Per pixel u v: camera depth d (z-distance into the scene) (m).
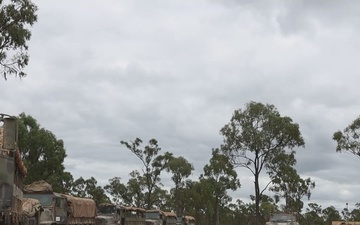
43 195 29.48
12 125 14.63
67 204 31.67
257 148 63.69
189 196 91.81
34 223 22.58
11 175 14.30
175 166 88.62
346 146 64.56
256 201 64.19
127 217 45.59
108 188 91.94
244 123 64.81
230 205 113.12
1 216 14.05
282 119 63.66
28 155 61.28
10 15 30.20
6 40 30.17
